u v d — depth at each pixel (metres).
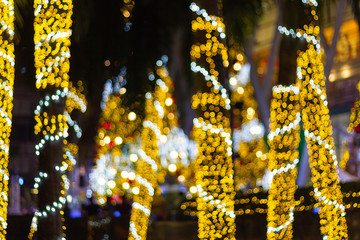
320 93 12.12
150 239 17.22
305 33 11.98
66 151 11.60
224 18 20.58
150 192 19.77
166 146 30.86
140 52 20.05
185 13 20.06
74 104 21.97
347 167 26.50
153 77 20.59
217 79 12.20
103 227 17.64
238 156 29.88
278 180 11.64
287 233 11.66
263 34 35.28
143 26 20.05
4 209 11.84
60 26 11.19
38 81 11.18
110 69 20.20
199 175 12.15
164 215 21.20
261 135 31.02
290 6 11.96
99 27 19.77
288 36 11.96
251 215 16.16
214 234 12.09
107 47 19.97
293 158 11.73
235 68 29.27
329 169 12.39
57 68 11.13
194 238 16.31
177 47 23.44
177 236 16.50
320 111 12.12
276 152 11.70
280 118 11.79
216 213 12.09
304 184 21.97
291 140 11.75
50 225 11.06
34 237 12.19
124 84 20.44
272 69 29.47
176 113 31.23
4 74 11.84
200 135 12.10
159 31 20.23
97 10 19.56
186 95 29.58
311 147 12.32
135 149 27.97
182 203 18.17
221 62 12.33
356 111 24.48
